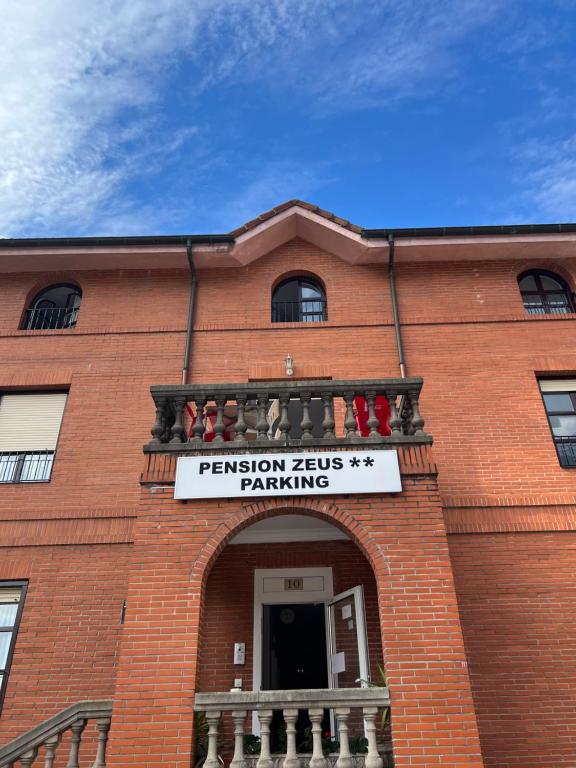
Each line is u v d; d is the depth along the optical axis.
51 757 5.61
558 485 8.62
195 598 5.98
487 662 7.40
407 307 10.45
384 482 6.52
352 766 5.32
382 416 8.88
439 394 9.47
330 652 8.00
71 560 8.17
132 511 8.48
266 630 8.28
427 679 5.55
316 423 9.84
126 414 9.38
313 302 10.99
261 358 9.91
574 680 7.28
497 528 8.24
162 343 10.09
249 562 8.55
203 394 7.16
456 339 10.04
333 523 6.63
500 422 9.20
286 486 6.51
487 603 7.77
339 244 10.81
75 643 7.63
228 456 6.72
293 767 5.29
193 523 6.40
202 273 10.89
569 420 9.41
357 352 9.95
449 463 8.82
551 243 10.40
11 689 7.34
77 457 8.99
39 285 10.92
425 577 6.06
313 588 8.38
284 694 5.55
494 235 10.41
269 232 10.66
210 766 5.27
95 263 10.71
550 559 8.05
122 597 7.92
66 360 9.91
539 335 10.05
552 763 6.82
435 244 10.45
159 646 5.74
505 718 7.07
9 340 10.12
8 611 7.95
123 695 5.52
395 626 5.81
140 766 5.22
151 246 10.46
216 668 7.82
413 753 5.23
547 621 7.64
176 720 5.41
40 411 9.61
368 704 5.47
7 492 8.68
